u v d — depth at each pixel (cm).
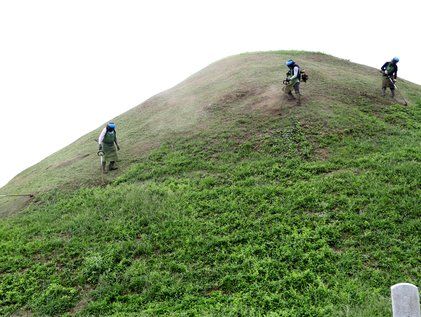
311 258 930
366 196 1162
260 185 1342
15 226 1405
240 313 780
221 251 1016
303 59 2916
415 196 1125
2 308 927
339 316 729
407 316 526
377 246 948
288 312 768
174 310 822
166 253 1050
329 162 1424
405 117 1856
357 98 2052
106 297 906
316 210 1132
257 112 1930
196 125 2006
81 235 1209
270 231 1061
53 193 1666
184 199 1319
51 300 929
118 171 1725
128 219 1252
